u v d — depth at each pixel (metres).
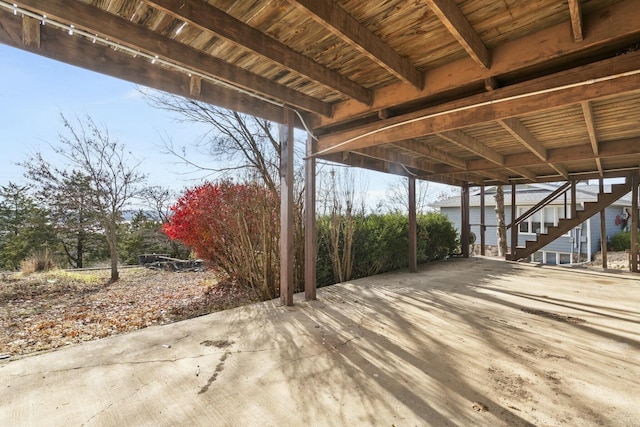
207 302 4.95
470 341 2.91
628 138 4.80
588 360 2.51
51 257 9.63
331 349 2.74
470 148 4.72
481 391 2.05
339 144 4.08
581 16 2.08
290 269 4.17
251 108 3.62
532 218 13.02
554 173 7.98
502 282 5.76
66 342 3.26
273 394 2.03
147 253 12.61
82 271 9.07
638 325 3.35
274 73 3.14
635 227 6.96
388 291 5.05
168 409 1.87
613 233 13.16
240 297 5.14
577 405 1.89
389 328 3.27
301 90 3.53
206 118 7.67
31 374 2.29
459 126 3.20
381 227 7.20
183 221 5.78
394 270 7.28
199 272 8.62
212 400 1.96
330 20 2.05
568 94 2.59
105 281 7.32
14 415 1.80
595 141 4.47
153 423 1.74
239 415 1.81
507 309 3.98
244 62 2.92
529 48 2.40
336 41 2.57
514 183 8.79
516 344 2.84
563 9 2.11
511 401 1.94
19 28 2.13
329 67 2.99
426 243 8.40
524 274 6.63
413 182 7.09
